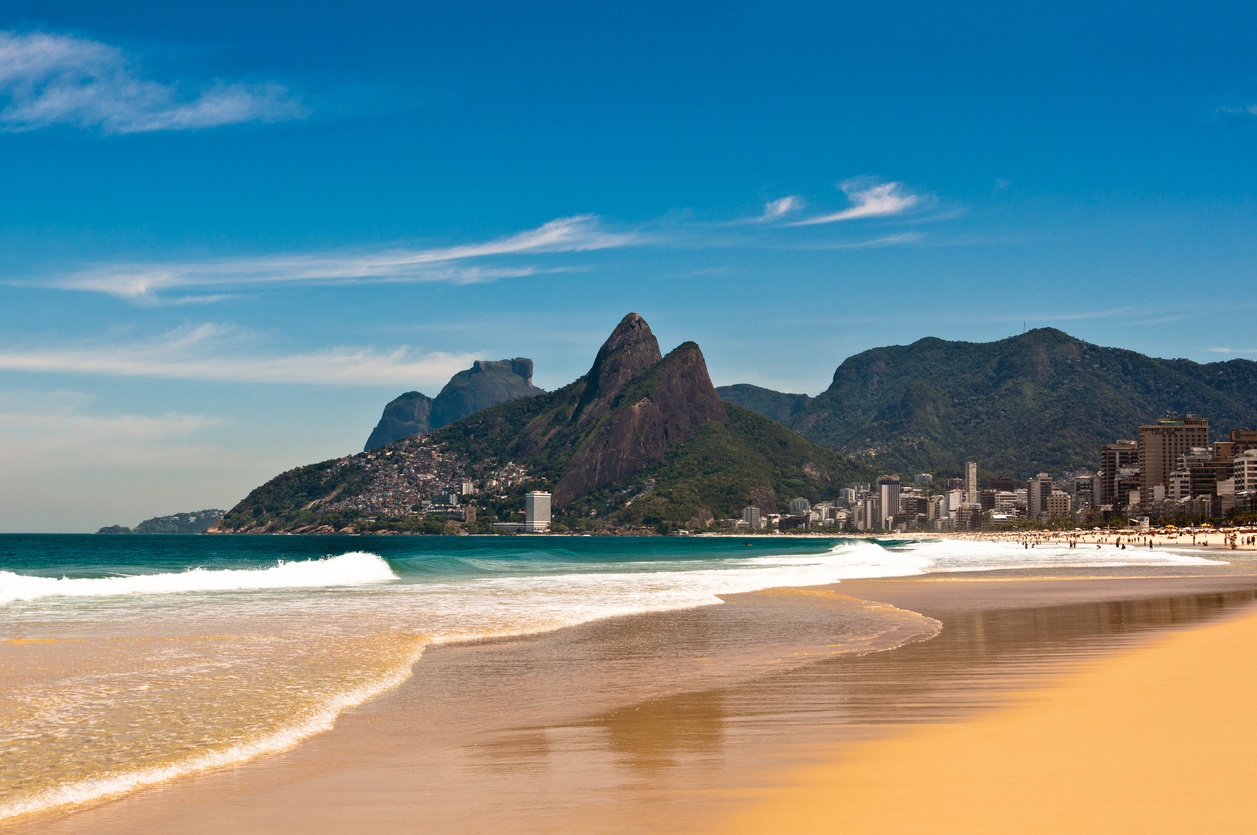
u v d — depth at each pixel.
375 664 16.19
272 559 82.50
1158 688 12.43
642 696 13.37
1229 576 55.56
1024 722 10.40
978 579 49.47
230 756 9.80
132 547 136.38
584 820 7.31
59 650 17.47
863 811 7.17
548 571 54.81
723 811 7.36
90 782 8.81
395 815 7.64
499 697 13.42
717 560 80.62
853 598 33.00
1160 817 6.80
